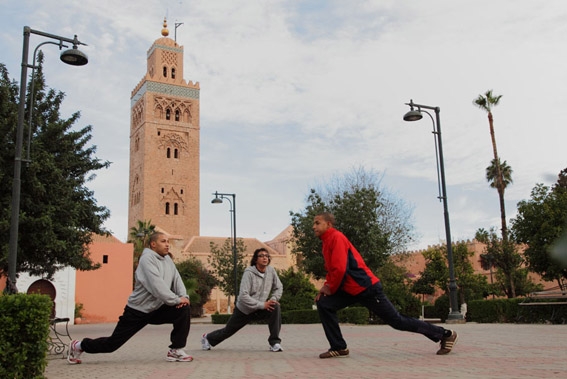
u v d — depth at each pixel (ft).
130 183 283.79
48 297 19.38
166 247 24.36
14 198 35.76
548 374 16.81
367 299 22.34
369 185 107.96
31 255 61.26
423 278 124.36
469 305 65.36
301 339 40.32
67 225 62.34
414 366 19.71
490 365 19.38
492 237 111.75
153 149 266.16
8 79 62.69
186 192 269.03
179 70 281.95
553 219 76.84
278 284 30.71
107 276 140.05
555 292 51.29
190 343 40.63
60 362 26.03
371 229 82.64
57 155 64.59
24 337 18.35
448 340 23.41
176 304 23.40
